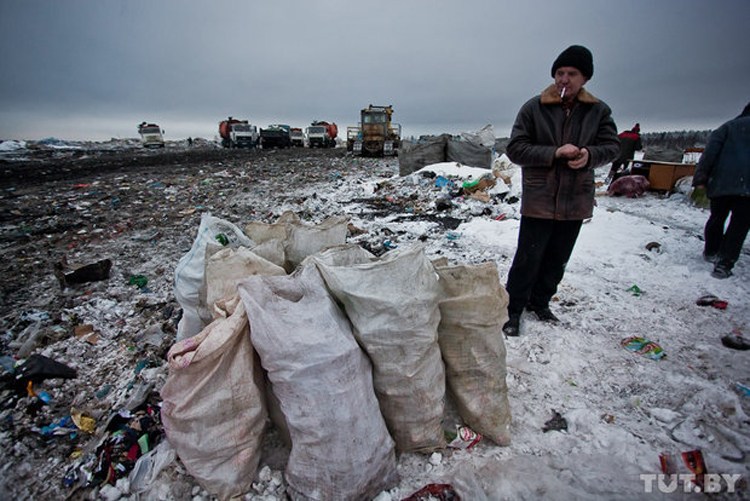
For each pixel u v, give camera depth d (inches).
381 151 882.1
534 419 80.9
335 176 485.7
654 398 85.8
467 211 268.7
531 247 104.1
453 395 77.7
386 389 68.4
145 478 67.9
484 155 458.9
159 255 191.3
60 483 69.1
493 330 73.8
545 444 74.8
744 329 112.0
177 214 278.4
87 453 74.3
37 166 618.5
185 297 90.7
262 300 63.5
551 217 99.5
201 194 358.0
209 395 62.2
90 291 149.6
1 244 211.3
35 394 90.3
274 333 60.6
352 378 61.9
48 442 77.6
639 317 119.9
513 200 285.0
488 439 75.6
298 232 101.9
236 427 63.9
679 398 85.2
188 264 92.4
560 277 113.9
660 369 95.3
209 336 61.7
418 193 338.6
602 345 105.8
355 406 61.5
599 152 93.1
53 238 220.7
